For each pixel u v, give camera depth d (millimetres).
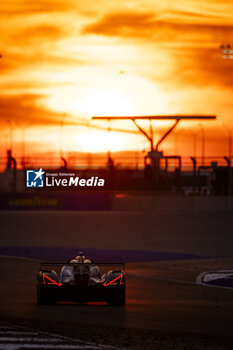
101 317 39281
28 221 163000
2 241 113062
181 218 170125
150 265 77375
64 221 162000
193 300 49000
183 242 110938
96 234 126938
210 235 124312
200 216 178000
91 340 31359
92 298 43906
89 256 84438
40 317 39125
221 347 29703
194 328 35312
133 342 30859
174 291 55094
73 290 43469
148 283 61094
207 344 30438
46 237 121188
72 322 37188
